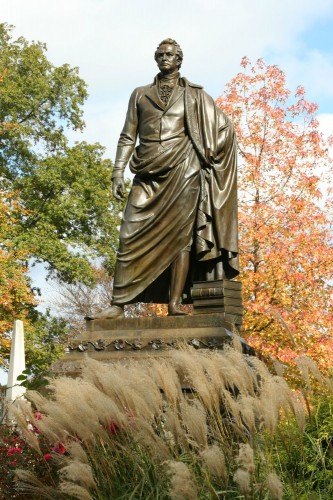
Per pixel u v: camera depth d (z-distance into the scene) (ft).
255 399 18.74
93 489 19.63
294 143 69.77
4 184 99.55
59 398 20.24
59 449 20.85
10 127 95.81
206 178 30.35
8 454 22.08
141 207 29.99
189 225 29.94
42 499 21.26
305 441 21.59
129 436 20.27
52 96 103.35
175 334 28.35
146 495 19.16
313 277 65.57
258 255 67.00
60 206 97.60
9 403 25.45
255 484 17.13
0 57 102.58
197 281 29.58
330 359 61.05
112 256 100.78
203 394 19.45
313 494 18.71
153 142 30.19
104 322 29.32
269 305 62.03
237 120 71.10
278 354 59.67
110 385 20.16
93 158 103.60
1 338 78.95
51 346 93.20
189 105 30.55
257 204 66.59
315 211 67.97
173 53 30.99
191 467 18.20
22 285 81.15
